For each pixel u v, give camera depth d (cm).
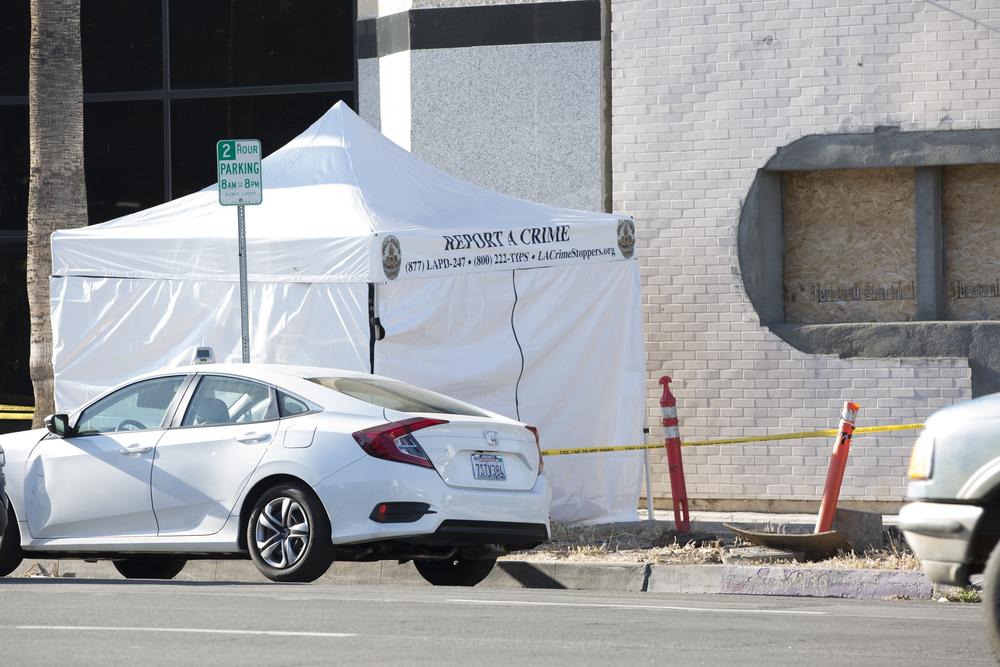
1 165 5641
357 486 2922
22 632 2248
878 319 4681
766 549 3481
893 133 4550
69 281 4003
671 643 2183
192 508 3108
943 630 2386
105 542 3203
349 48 5319
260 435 3053
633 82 4750
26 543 3297
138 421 3262
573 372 4025
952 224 4650
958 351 4494
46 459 3291
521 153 4881
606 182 4778
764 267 4688
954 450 2033
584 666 1955
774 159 4634
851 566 3291
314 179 4091
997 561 1947
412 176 4206
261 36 5400
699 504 4688
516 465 3108
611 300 4072
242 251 3641
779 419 4625
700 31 4684
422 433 2964
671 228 4712
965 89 4503
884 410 4544
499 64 4894
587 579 3362
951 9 4506
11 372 5612
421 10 4966
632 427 4091
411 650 2084
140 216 4138
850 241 4700
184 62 5459
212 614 2473
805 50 4609
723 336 4669
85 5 5531
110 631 2261
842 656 2075
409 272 3762
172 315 3897
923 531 2050
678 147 4709
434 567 3416
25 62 5641
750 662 2008
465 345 3881
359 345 3712
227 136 5428
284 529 3003
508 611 2558
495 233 3894
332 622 2378
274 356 3788
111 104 5506
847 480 4566
